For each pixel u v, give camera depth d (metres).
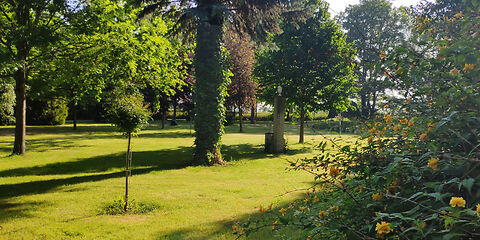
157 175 8.82
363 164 2.21
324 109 16.05
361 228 1.84
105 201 6.07
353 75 15.38
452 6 2.57
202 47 10.42
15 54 10.74
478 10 2.01
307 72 15.87
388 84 2.49
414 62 2.11
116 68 11.98
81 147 14.84
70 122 35.41
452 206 1.34
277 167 10.00
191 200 6.12
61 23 10.68
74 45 11.55
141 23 12.26
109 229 4.56
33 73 12.16
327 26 16.11
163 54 12.98
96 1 11.03
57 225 4.73
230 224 4.63
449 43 2.06
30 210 5.50
